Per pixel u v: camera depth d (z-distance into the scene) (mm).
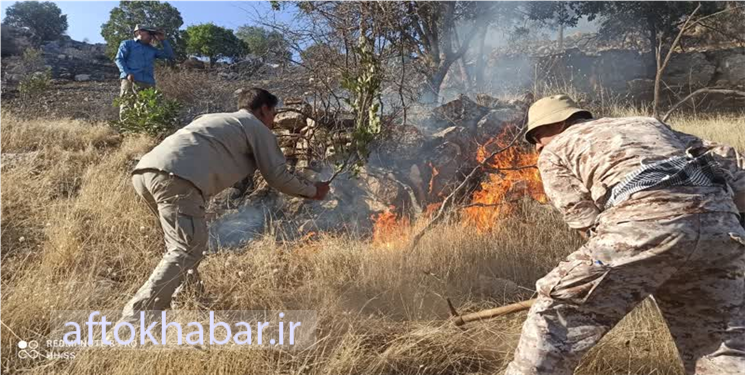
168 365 2672
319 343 2992
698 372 2285
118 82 16469
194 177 3188
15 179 5270
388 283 3719
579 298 2213
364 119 4836
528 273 4078
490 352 3037
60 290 3193
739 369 2180
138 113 7195
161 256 4227
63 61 19500
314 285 3633
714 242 2137
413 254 4074
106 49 20766
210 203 5316
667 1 14359
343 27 5730
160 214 3264
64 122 7934
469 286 3832
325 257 4016
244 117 3451
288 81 6512
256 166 3564
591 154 2340
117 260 4094
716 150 2430
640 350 2971
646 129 2355
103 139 7156
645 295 2211
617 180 2244
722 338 2236
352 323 3189
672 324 2369
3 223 4535
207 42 18797
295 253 4211
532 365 2219
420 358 2947
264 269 3783
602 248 2201
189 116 9211
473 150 5766
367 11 5621
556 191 2434
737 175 2404
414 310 3482
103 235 4387
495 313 2857
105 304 3340
